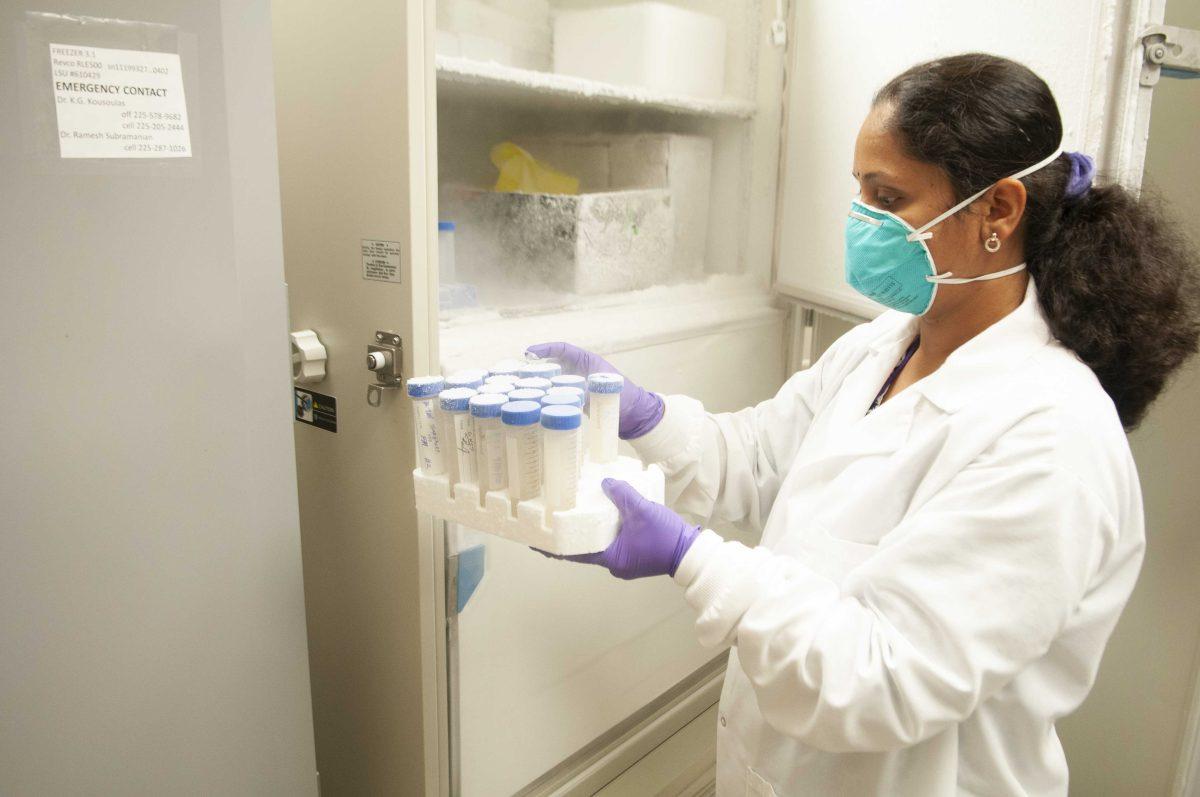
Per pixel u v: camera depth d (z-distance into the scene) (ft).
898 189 2.82
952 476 2.66
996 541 2.42
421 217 3.54
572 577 4.68
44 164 2.42
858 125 4.98
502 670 4.36
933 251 2.84
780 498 3.44
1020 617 2.38
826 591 2.72
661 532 2.84
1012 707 2.75
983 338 2.86
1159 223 2.92
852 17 4.90
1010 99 2.63
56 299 2.50
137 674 2.88
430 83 3.43
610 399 3.09
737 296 5.72
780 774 3.13
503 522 2.85
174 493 2.86
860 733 2.52
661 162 5.46
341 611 4.48
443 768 4.18
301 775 3.46
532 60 5.18
